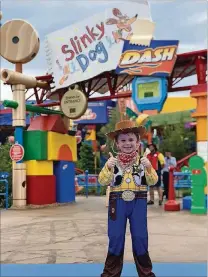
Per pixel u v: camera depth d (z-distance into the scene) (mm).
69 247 6828
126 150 4656
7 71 12922
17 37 13445
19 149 13203
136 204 4629
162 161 13422
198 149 12289
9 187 14438
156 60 12992
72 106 14016
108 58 13469
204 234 7816
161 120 30922
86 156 25844
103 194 19672
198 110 12281
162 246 6766
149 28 13164
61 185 14328
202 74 12789
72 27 14008
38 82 14336
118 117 29000
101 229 8656
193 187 11047
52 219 10344
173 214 10852
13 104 13133
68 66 14133
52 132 13820
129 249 6637
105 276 4633
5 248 6816
